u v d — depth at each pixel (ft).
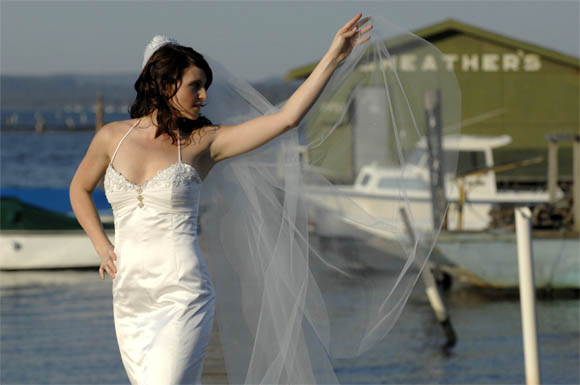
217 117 19.02
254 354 19.19
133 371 15.70
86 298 57.11
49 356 38.06
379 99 20.24
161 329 15.38
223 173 19.24
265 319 19.17
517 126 98.32
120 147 16.29
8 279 68.23
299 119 16.35
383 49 19.67
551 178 66.03
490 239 59.88
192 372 15.23
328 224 20.56
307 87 16.33
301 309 19.21
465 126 98.43
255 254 19.30
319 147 20.53
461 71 98.48
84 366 36.06
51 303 54.70
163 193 15.72
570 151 95.81
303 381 19.12
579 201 61.31
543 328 45.19
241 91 19.12
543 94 98.27
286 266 19.29
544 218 64.18
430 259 59.52
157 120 16.19
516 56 98.02
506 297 57.77
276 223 19.34
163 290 15.67
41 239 74.54
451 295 58.54
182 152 16.22
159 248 15.75
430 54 19.83
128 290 15.94
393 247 20.65
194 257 15.88
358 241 20.63
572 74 98.02
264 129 16.29
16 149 346.33
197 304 15.64
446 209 20.47
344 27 16.38
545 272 59.82
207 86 16.69
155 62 16.15
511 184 91.45
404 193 20.72
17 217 75.56
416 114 20.21
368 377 33.94
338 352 20.13
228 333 19.53
